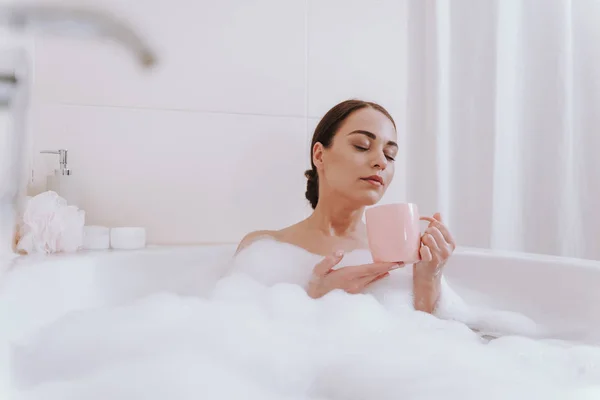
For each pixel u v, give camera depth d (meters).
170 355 0.62
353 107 1.11
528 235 1.42
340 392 0.59
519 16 1.43
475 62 1.45
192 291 1.07
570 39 1.38
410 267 0.99
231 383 0.58
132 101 1.31
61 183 1.16
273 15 1.43
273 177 1.42
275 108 1.43
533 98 1.42
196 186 1.36
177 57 1.34
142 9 1.31
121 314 0.78
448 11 1.46
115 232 1.12
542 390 0.51
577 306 0.84
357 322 0.80
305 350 0.67
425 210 1.46
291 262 1.04
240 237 1.39
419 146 1.51
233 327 0.73
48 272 0.82
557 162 1.36
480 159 1.43
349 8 1.50
